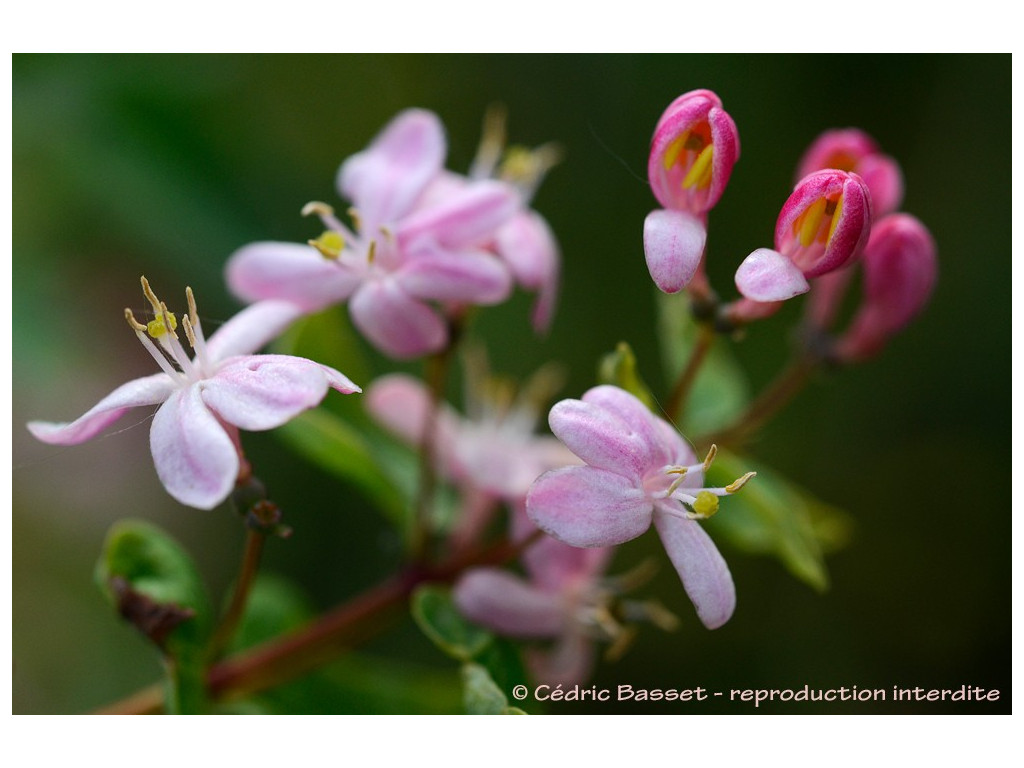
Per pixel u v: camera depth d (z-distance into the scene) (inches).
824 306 5.8
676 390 5.5
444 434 6.0
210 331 6.5
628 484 4.9
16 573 6.9
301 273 5.5
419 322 5.4
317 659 5.6
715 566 4.9
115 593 5.4
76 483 7.1
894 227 5.6
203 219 6.5
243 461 5.1
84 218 6.5
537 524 4.8
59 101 6.4
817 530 6.6
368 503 7.1
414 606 5.6
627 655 7.0
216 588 7.1
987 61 7.1
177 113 6.5
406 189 5.7
